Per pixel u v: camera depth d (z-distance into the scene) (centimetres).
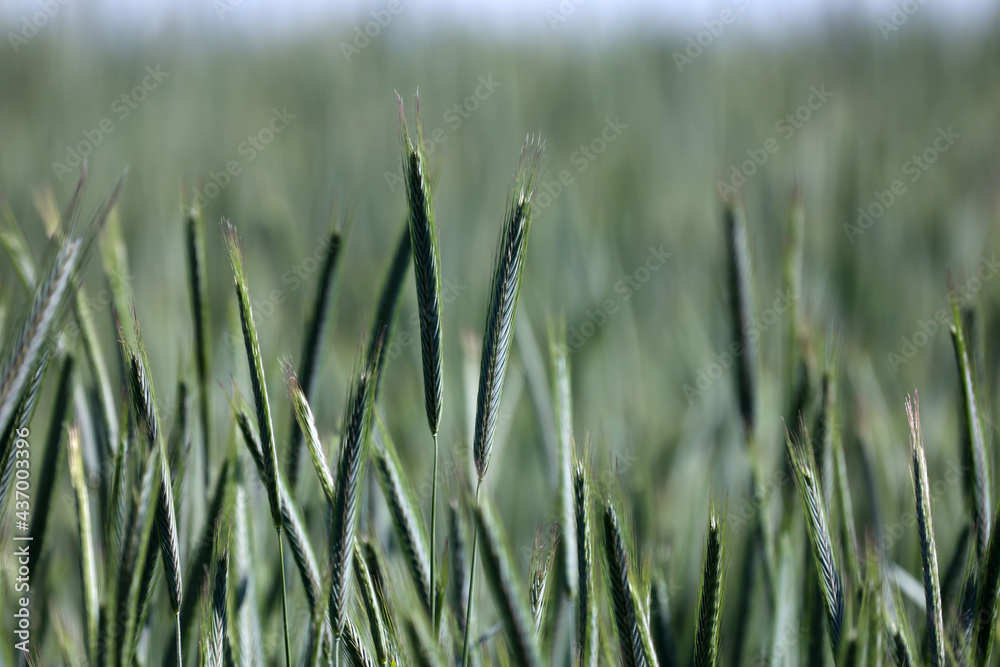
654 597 150
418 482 178
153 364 198
